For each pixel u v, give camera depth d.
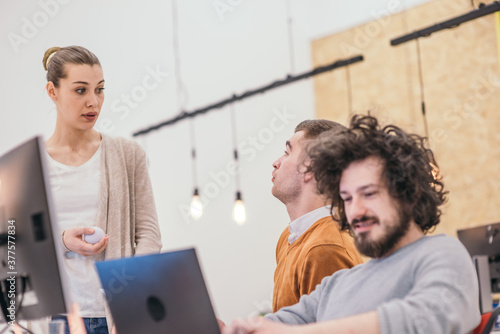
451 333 1.10
